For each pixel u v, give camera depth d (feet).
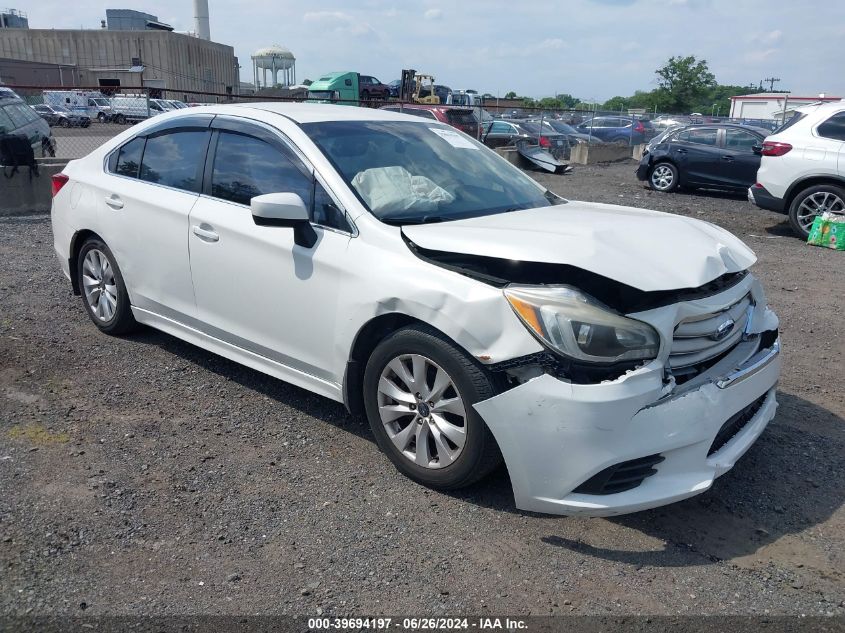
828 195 32.99
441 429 10.71
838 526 10.61
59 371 15.19
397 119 15.02
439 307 10.27
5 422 12.78
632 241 10.80
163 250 14.84
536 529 10.28
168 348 16.79
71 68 178.70
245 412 13.74
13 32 204.85
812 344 18.89
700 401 9.82
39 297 20.34
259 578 9.04
